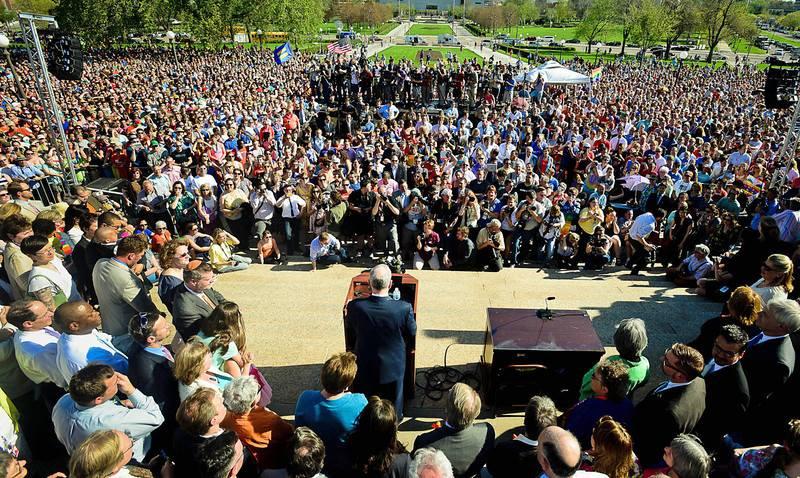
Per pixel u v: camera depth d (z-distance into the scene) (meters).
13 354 3.78
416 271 7.94
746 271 6.43
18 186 7.34
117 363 3.72
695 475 2.61
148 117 19.42
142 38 57.16
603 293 7.13
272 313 6.38
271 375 5.09
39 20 10.47
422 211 9.35
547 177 11.75
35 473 3.88
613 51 74.25
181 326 4.25
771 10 139.62
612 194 12.54
